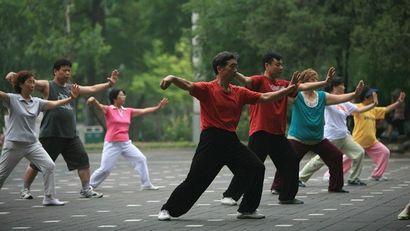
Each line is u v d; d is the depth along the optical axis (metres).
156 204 15.87
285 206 15.09
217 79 13.14
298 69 35.47
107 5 60.94
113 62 66.75
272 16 36.06
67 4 53.34
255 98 13.14
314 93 17.27
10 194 18.41
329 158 17.56
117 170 26.69
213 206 15.21
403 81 34.59
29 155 15.66
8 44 48.34
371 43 33.00
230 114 13.05
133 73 68.75
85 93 16.20
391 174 23.02
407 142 36.44
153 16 65.06
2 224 12.98
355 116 20.84
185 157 34.59
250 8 39.31
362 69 34.34
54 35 51.72
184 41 63.88
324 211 14.27
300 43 35.50
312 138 17.28
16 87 15.56
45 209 15.11
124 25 66.69
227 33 40.72
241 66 41.25
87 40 54.16
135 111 19.33
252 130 15.40
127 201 16.50
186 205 13.20
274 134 15.31
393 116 36.38
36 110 15.53
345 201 15.90
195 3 41.91
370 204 15.35
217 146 13.02
